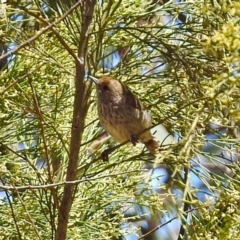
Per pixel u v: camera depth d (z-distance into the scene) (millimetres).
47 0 10438
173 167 8938
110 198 10812
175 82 9531
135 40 10320
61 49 10633
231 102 7160
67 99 11000
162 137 12312
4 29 10938
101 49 9812
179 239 10086
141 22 11180
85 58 9250
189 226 8773
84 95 9312
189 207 9516
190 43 9203
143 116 10164
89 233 10609
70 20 10141
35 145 10727
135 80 10422
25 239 10172
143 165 11391
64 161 10844
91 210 10727
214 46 6957
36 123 10609
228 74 6707
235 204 8562
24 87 10492
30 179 10266
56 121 10617
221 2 7387
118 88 10297
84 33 9203
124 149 11070
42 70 10688
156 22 9883
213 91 6715
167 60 8953
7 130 10773
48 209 9898
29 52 10203
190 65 8906
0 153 10344
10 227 10273
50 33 10680
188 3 9844
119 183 10781
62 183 8008
